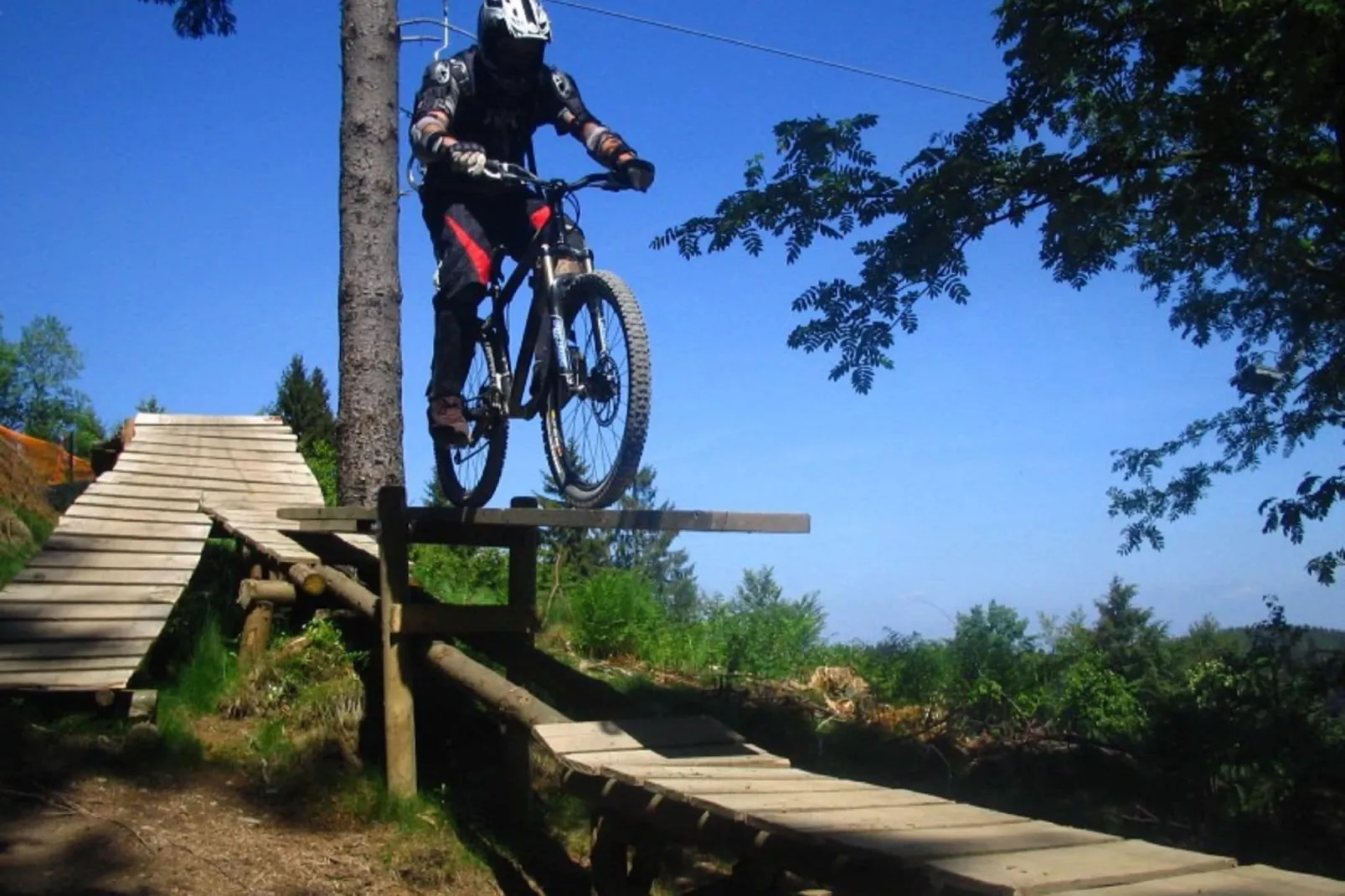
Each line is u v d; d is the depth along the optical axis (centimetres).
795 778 441
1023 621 955
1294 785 645
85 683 632
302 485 977
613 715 558
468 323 546
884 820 356
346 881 514
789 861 353
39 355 6438
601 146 522
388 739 606
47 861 479
